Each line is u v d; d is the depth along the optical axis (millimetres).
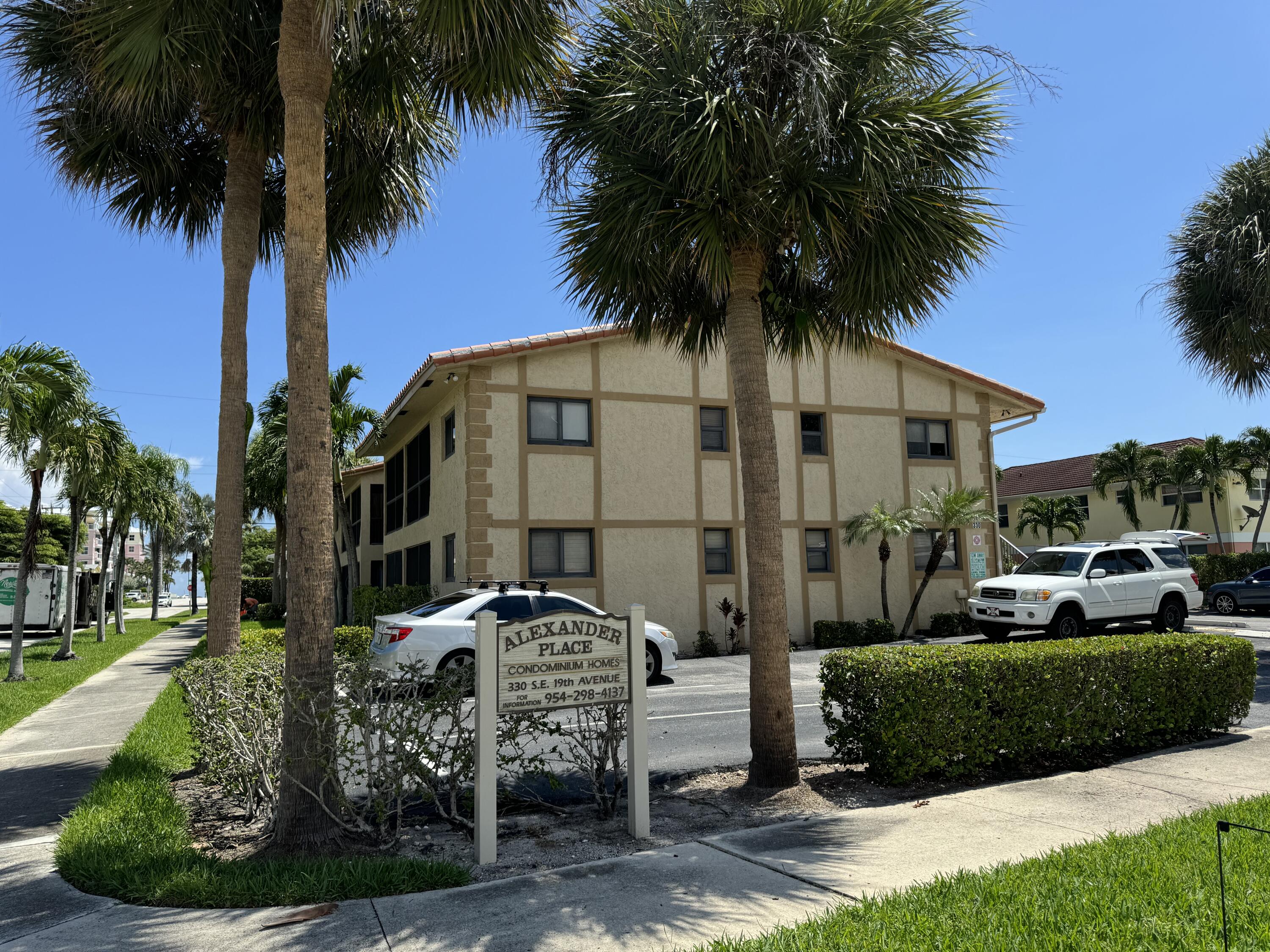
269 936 3916
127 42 7594
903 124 6664
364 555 30188
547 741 8812
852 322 8047
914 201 6918
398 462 25328
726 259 6762
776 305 7840
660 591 18188
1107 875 4305
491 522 16938
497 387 17344
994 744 6910
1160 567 17969
